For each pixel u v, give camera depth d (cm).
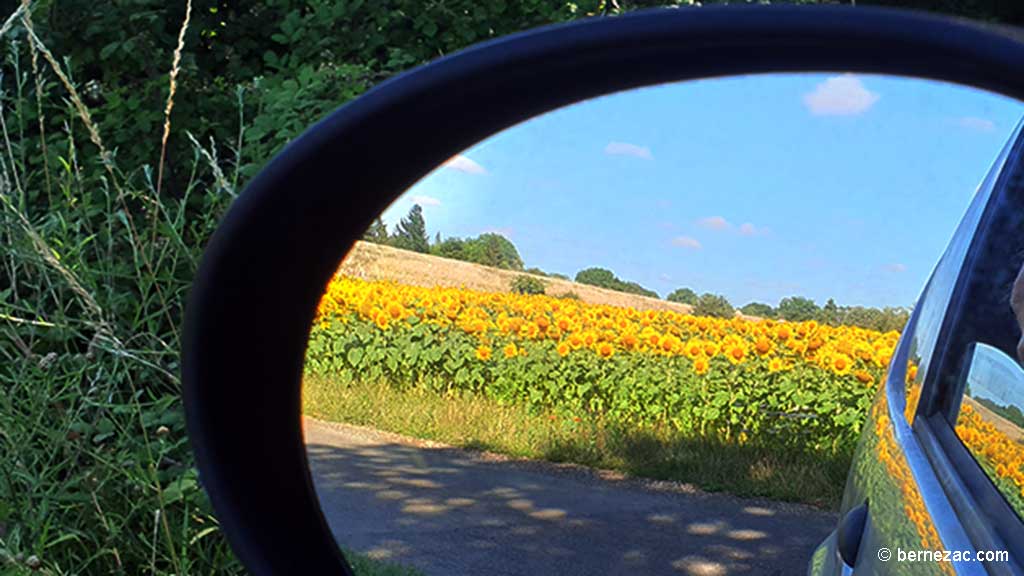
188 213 380
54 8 400
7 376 319
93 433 305
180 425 301
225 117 416
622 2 429
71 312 335
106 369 312
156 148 393
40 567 274
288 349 124
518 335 299
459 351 266
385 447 211
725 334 339
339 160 111
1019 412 133
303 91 380
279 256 117
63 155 380
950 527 135
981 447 145
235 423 124
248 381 125
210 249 115
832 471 307
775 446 319
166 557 293
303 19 432
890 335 238
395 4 442
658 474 280
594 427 280
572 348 323
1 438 297
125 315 336
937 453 160
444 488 216
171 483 294
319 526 131
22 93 392
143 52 403
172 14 430
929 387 179
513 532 223
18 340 295
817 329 314
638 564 238
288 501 128
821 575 202
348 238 115
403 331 246
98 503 296
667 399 328
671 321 337
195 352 120
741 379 336
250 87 425
